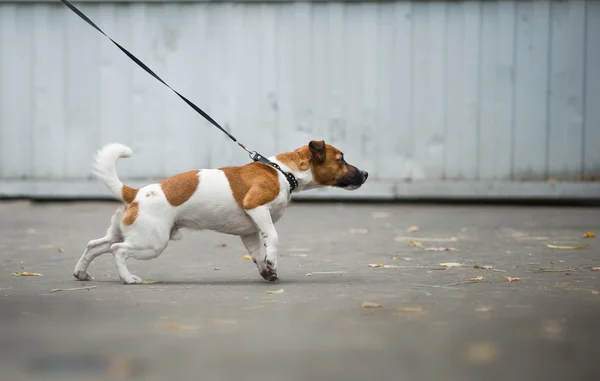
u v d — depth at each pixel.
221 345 4.63
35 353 4.48
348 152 14.09
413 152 14.05
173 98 14.11
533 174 13.99
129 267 7.92
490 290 6.42
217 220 6.88
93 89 14.20
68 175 14.35
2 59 14.26
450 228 11.09
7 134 14.34
